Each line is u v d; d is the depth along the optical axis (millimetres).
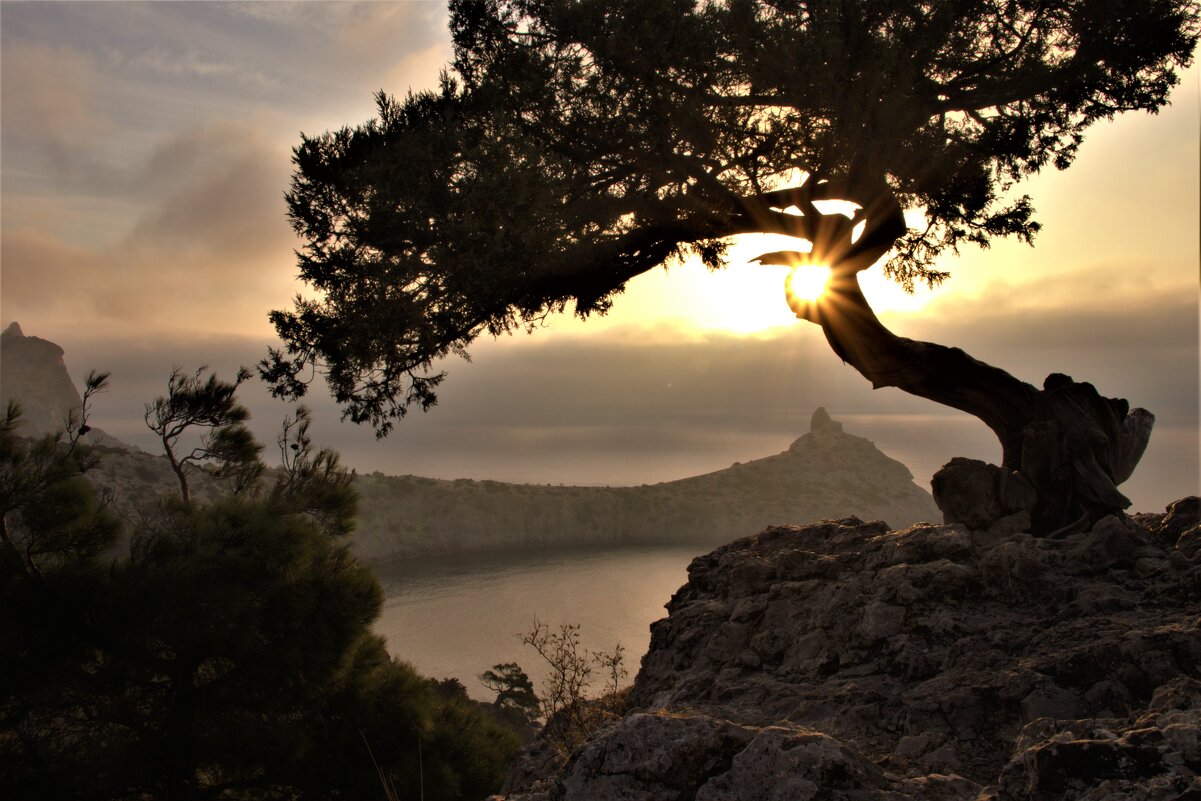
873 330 6746
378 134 7121
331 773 12062
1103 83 7406
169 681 12227
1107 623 3947
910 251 9445
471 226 6457
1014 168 7992
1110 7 6867
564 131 7336
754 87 6922
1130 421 6070
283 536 12039
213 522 12156
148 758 11477
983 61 7203
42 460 11672
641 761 2650
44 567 11344
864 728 3760
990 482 5617
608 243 7207
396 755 12508
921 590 4676
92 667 11781
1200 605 3945
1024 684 3506
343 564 12961
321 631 11898
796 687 4398
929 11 6625
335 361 7406
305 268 7223
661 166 7145
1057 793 2373
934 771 3207
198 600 11062
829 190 7004
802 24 6789
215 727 11516
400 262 6938
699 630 5480
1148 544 4934
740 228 7328
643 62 6672
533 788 3463
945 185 7934
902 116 6570
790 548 6406
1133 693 3350
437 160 6855
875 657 4434
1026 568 4547
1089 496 5562
